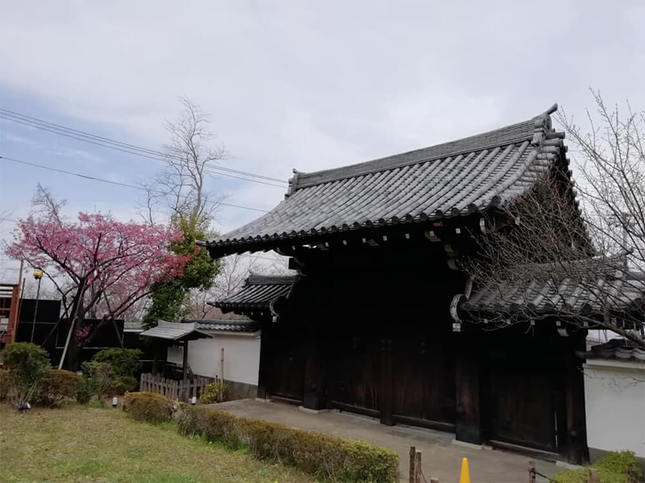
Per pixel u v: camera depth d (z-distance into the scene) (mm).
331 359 10078
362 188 10703
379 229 7535
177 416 8578
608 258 5570
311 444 6152
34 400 9641
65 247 13391
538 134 8875
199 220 20188
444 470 6398
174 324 13539
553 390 6984
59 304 14727
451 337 8164
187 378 12461
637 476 5953
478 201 6566
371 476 5551
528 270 6449
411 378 8641
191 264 16172
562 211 6246
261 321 11531
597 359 6500
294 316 10906
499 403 7523
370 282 9477
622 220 4977
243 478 5840
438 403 8227
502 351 7578
